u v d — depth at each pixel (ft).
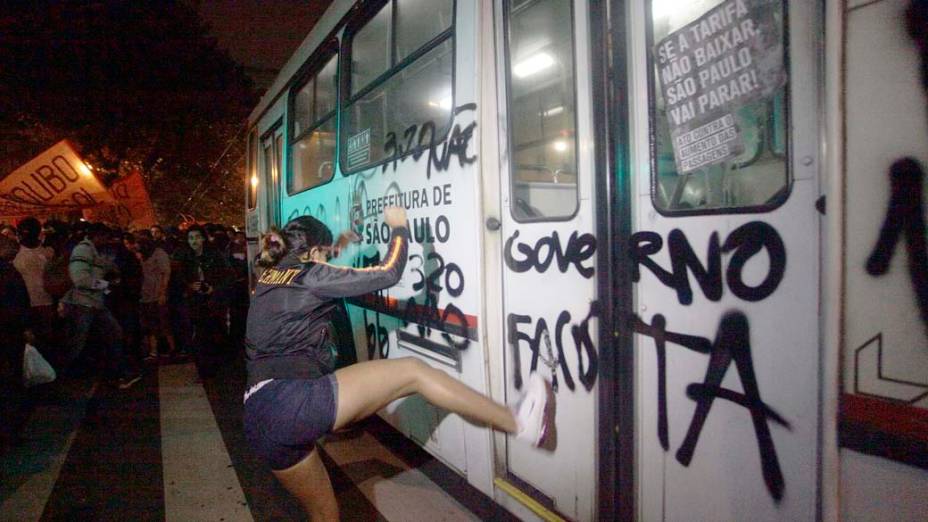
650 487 6.50
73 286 19.71
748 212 5.46
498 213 8.55
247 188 27.40
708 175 5.99
